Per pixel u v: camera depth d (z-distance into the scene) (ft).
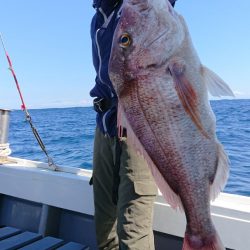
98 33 6.72
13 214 10.14
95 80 7.18
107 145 7.12
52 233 9.23
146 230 6.17
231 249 6.63
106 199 7.42
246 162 19.30
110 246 7.60
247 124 39.96
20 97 9.86
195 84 4.63
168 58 4.73
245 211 6.56
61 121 76.38
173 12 4.92
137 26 4.90
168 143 4.79
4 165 10.06
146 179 6.20
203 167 4.70
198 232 4.75
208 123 4.65
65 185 8.89
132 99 4.93
